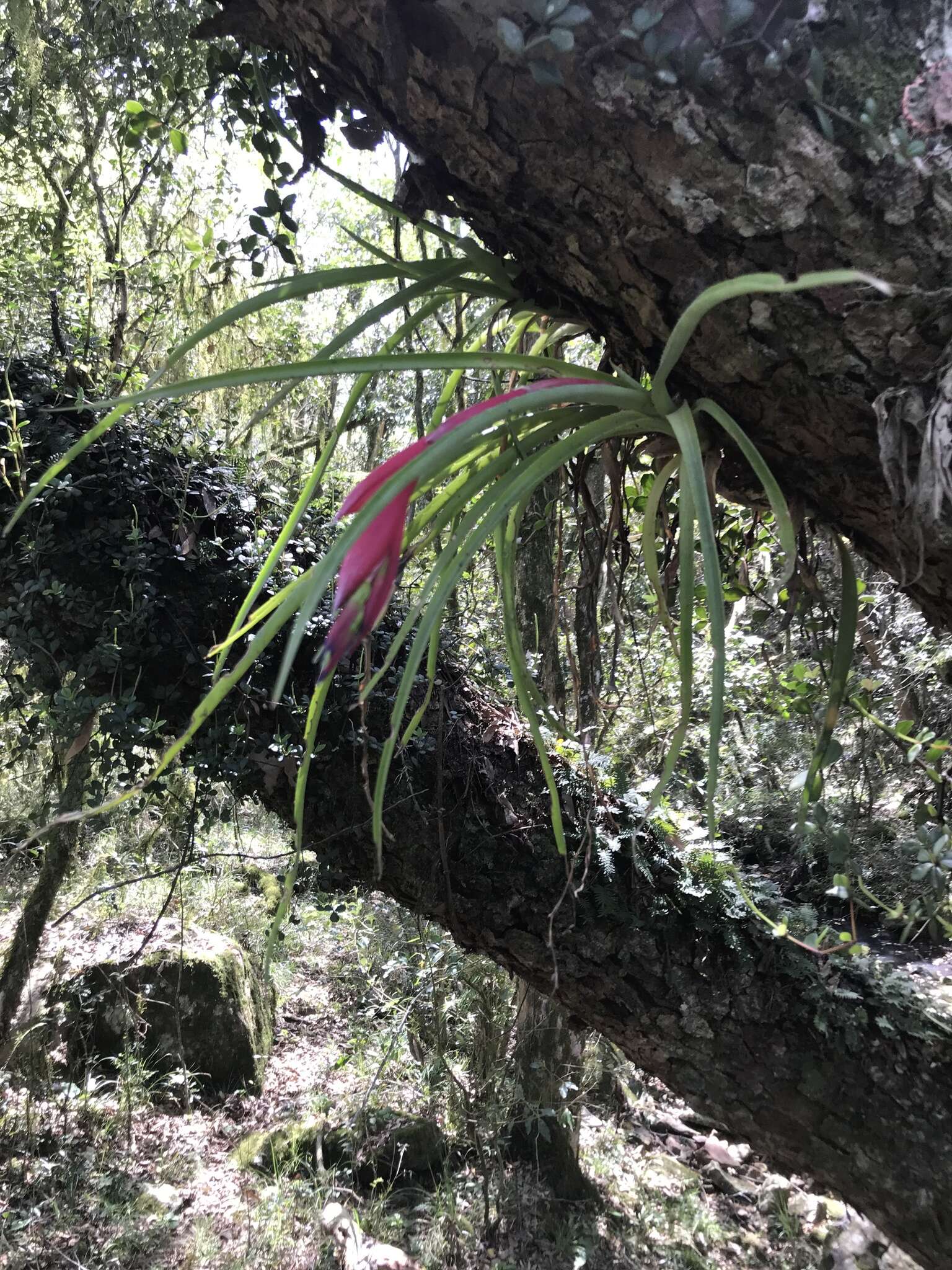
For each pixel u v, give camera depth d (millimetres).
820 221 682
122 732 1548
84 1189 2580
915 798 1852
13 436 1524
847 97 652
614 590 1110
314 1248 2486
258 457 2014
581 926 1659
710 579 580
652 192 711
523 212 797
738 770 2939
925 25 650
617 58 665
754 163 675
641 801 1814
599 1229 2725
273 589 1671
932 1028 1578
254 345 2957
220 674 1624
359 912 2953
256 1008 3611
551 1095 2816
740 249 714
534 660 2268
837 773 2277
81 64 2385
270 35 865
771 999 1620
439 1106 3055
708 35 644
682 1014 1639
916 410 713
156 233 3088
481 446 855
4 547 1620
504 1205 2727
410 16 698
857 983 1636
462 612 2047
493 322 1092
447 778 1708
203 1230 2502
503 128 732
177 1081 3131
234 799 1845
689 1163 3248
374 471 600
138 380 1803
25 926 2729
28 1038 2943
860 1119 1539
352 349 3260
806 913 1679
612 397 714
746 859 2797
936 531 768
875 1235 2621
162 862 3457
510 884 1681
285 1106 3240
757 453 714
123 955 3443
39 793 3076
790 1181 3086
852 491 845
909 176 650
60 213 2672
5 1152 2652
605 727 1929
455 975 2820
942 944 2111
